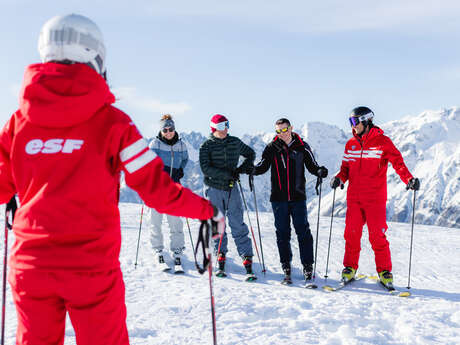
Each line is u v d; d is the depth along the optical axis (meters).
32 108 1.45
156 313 3.81
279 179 5.25
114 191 1.58
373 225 5.04
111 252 1.54
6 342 3.06
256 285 5.06
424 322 3.74
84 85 1.47
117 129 1.52
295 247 7.46
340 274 5.89
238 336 3.32
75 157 1.47
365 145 5.03
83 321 1.49
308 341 3.29
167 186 1.59
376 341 3.36
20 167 1.52
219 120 5.20
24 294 1.48
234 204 5.47
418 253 7.50
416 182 4.95
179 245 5.70
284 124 5.15
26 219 1.47
